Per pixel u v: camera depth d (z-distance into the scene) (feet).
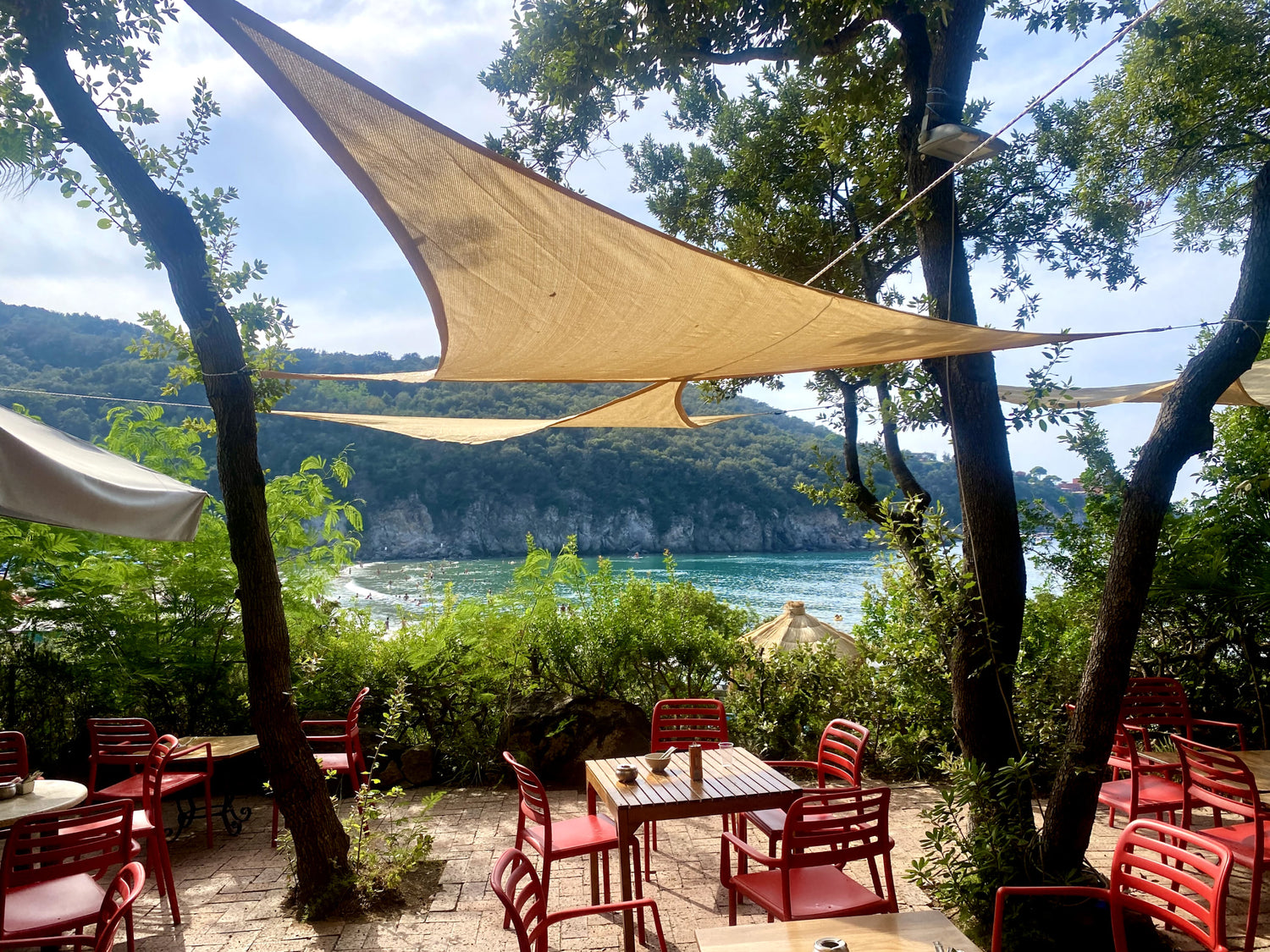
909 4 13.24
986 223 22.81
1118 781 15.93
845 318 10.61
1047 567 21.44
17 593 19.61
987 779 12.98
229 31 6.43
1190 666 20.84
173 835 18.07
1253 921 10.87
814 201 25.39
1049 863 12.11
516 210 8.12
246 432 13.34
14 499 11.60
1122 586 11.88
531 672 23.71
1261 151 20.44
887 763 21.71
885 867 10.75
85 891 11.29
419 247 8.82
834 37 14.65
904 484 19.86
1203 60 19.63
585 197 7.57
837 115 20.63
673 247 8.57
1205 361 11.72
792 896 10.50
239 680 21.86
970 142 11.68
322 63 6.48
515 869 7.73
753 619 27.99
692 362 13.53
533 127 19.16
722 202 28.89
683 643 23.39
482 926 13.07
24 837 10.19
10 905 10.75
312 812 13.79
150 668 20.21
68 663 20.53
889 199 21.97
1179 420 11.68
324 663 22.70
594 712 21.61
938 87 13.26
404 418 20.10
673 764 13.87
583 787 20.98
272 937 12.80
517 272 9.40
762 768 13.53
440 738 22.75
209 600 20.71
